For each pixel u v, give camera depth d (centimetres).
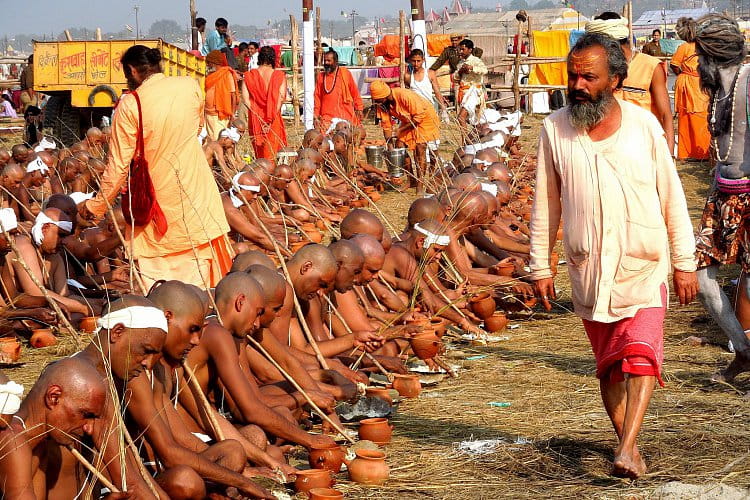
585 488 570
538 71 3200
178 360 551
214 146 1500
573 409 723
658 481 575
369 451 608
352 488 586
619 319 571
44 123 2094
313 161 1622
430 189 1261
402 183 1881
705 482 571
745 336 768
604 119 574
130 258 741
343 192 1680
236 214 1127
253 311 625
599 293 573
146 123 834
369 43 7650
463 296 952
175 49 1988
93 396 448
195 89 869
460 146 1753
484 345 927
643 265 571
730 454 617
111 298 1012
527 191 1641
